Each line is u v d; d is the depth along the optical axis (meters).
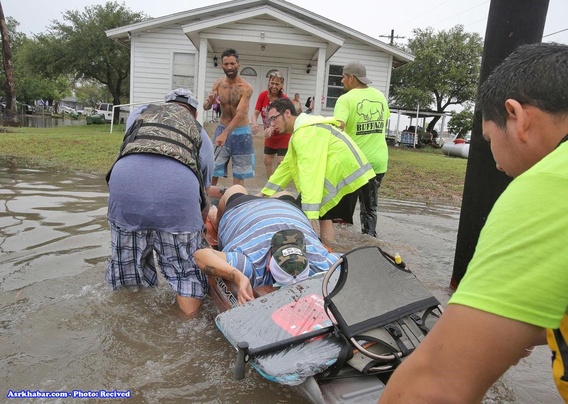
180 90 3.78
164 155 3.22
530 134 1.18
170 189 3.18
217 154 6.78
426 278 4.21
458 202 8.38
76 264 4.00
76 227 5.08
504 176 3.57
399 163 13.70
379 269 2.32
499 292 1.03
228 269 2.90
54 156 10.63
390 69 18.67
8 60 25.41
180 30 18.25
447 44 33.72
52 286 3.55
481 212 3.67
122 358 2.69
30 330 2.92
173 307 3.34
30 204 6.05
